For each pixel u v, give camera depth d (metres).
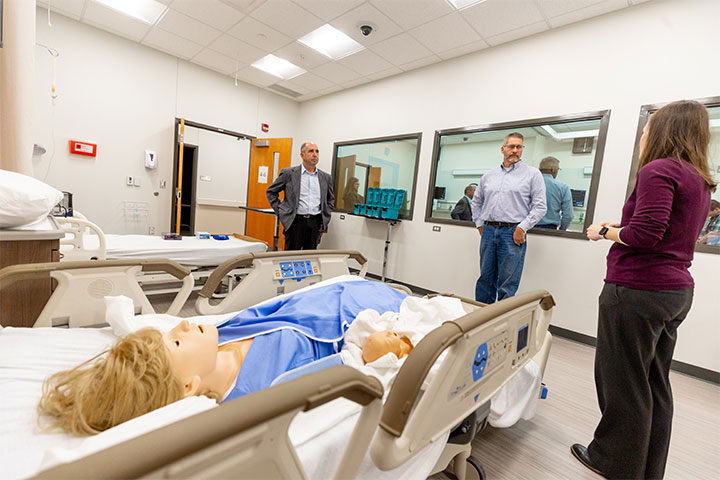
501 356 1.01
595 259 2.72
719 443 1.56
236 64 4.41
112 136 3.98
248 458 0.43
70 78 3.65
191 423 0.36
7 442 0.60
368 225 4.62
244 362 0.95
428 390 0.76
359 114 4.74
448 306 1.22
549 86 2.98
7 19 1.66
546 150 3.08
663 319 1.08
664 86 2.42
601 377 1.23
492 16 2.86
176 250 2.65
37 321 1.04
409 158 4.25
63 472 0.29
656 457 1.16
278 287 1.61
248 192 5.36
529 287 3.07
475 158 3.60
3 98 1.69
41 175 3.58
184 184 5.29
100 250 2.11
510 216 2.76
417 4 2.81
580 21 2.81
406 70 4.12
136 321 1.08
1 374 0.78
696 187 1.05
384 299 1.49
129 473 0.31
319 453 0.70
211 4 3.12
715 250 2.24
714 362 2.23
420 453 0.88
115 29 3.76
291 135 5.71
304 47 3.78
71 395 0.65
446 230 3.74
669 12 2.40
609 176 2.67
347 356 1.07
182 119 4.18
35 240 1.16
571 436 1.52
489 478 1.24
